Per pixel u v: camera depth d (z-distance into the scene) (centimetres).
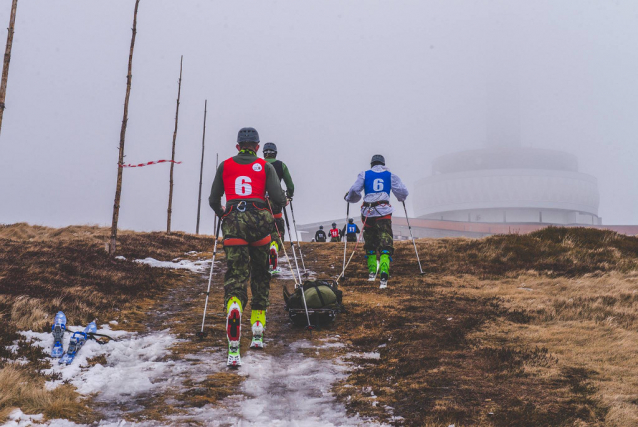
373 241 952
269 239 540
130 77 1322
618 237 1360
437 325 643
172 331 629
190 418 382
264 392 441
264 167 540
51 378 458
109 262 1084
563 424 352
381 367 498
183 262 1231
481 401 400
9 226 1792
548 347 544
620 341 559
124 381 461
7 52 1021
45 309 661
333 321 673
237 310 499
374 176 925
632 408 375
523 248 1253
